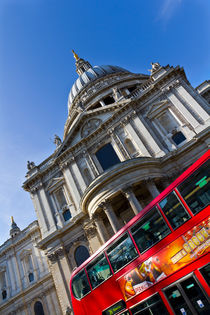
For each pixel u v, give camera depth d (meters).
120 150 29.41
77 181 30.80
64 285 26.25
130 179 22.25
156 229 10.11
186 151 24.81
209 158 9.14
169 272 9.30
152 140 27.42
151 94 30.16
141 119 29.36
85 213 26.69
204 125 25.25
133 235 10.81
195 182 9.31
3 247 42.16
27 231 41.19
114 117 31.16
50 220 30.81
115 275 11.08
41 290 34.84
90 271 12.23
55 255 28.19
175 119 27.66
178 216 9.54
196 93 27.77
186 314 8.58
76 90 55.31
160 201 10.14
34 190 33.91
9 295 37.25
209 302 8.12
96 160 31.25
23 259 39.12
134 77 46.81
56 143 37.75
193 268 8.68
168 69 30.66
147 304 9.69
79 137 33.59
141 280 10.09
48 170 34.19
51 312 32.75
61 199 32.22
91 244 26.25
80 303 12.18
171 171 24.58
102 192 22.42
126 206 26.52
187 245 9.06
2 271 40.34
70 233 28.59
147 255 10.13
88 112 33.41
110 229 25.72
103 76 53.22
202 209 8.95
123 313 10.34
